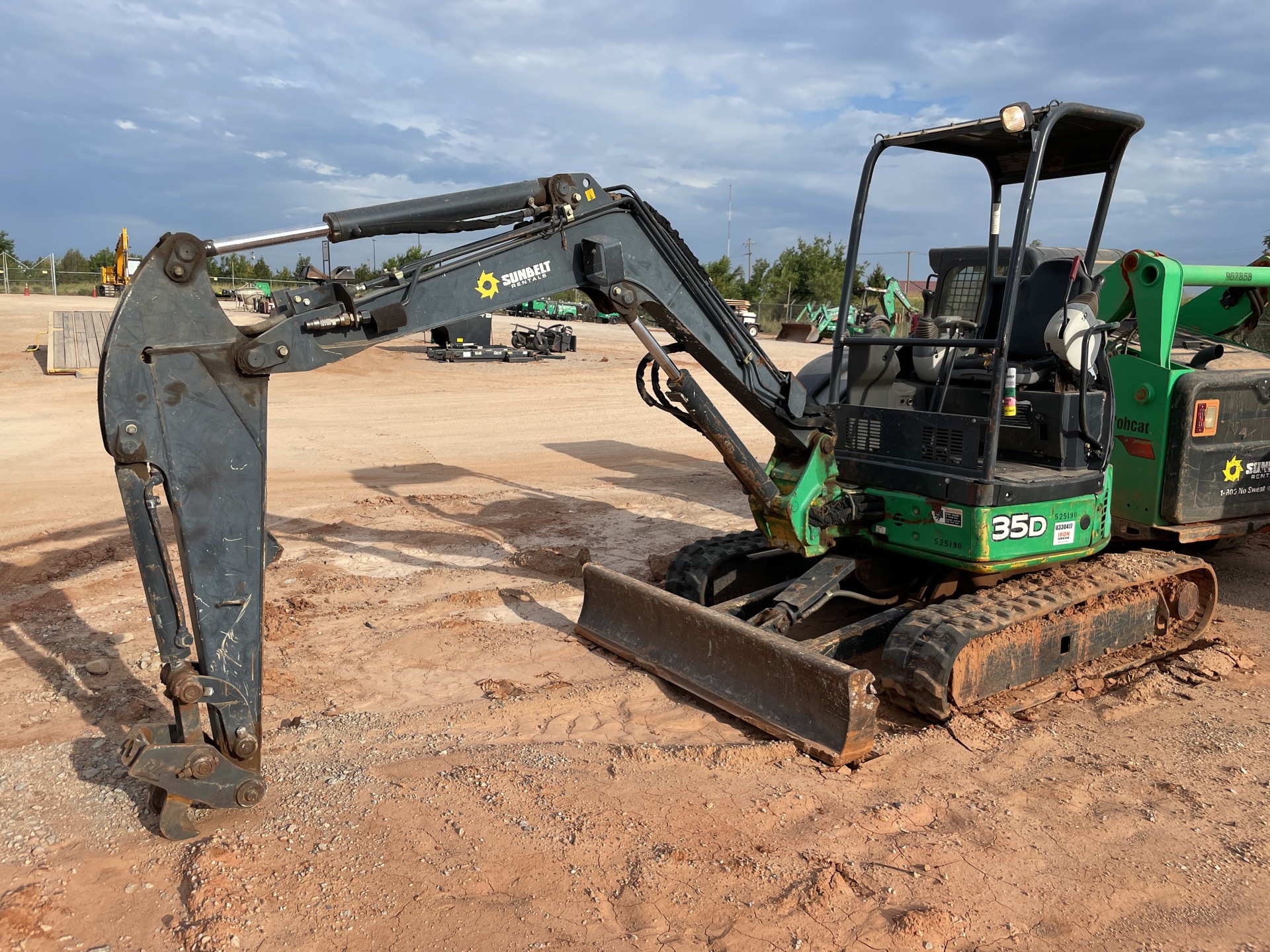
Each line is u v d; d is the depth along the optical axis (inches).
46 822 158.9
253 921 130.9
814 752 180.9
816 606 217.2
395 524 370.6
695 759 180.2
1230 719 205.3
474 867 144.2
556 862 145.9
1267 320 337.1
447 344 946.7
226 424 145.3
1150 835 157.8
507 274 172.1
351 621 261.6
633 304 183.8
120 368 138.6
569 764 178.9
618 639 235.1
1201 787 174.9
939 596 237.1
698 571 245.4
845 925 131.8
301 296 151.3
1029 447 221.8
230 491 146.3
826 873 141.3
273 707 207.8
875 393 244.4
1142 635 238.2
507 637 249.8
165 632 146.4
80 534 341.7
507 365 955.3
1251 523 278.4
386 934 128.8
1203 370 264.7
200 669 150.1
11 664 225.9
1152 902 139.6
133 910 135.9
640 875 142.1
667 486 450.6
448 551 333.1
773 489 215.0
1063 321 209.6
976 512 197.3
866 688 178.1
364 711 205.6
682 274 191.9
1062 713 209.5
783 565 270.1
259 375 146.9
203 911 132.6
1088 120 197.6
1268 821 163.2
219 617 146.9
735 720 201.6
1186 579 243.0
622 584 234.2
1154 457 263.3
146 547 143.6
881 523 219.9
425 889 138.6
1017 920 134.8
